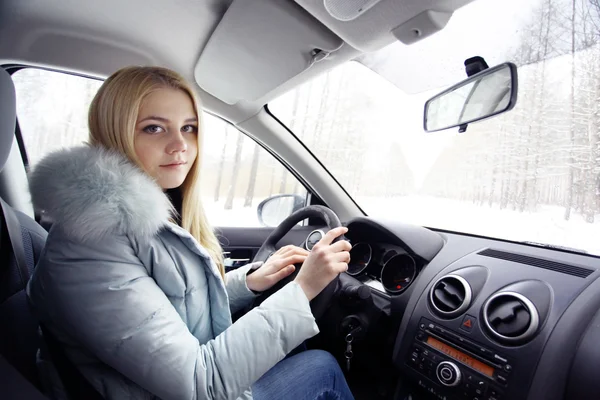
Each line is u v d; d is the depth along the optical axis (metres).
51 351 0.76
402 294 1.46
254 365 0.78
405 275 1.53
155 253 0.79
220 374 0.75
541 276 1.15
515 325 1.07
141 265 0.78
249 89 1.70
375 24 1.13
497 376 1.04
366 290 1.32
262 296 1.24
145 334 0.69
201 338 0.89
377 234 1.73
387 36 1.18
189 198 1.11
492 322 1.11
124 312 0.68
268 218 2.26
